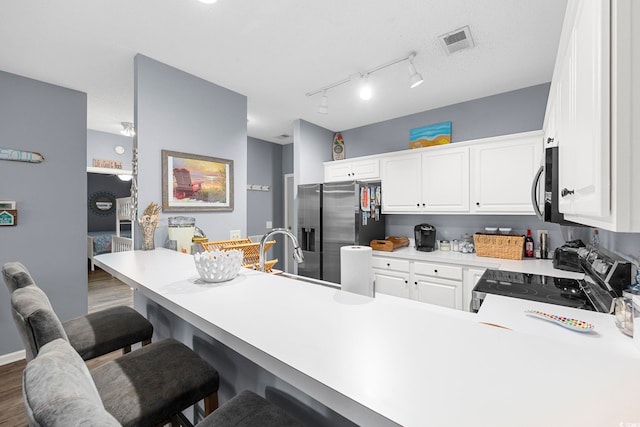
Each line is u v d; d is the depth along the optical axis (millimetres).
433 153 3178
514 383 516
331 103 3236
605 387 505
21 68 2385
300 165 3777
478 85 2789
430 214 3477
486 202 2844
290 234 1451
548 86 2729
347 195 3246
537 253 2799
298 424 772
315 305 945
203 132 2590
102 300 3975
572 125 993
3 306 2389
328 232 3398
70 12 1743
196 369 1011
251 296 1047
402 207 3414
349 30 1950
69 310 2732
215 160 2658
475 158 2912
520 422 418
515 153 2693
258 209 4910
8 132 2430
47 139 2625
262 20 1843
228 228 2770
